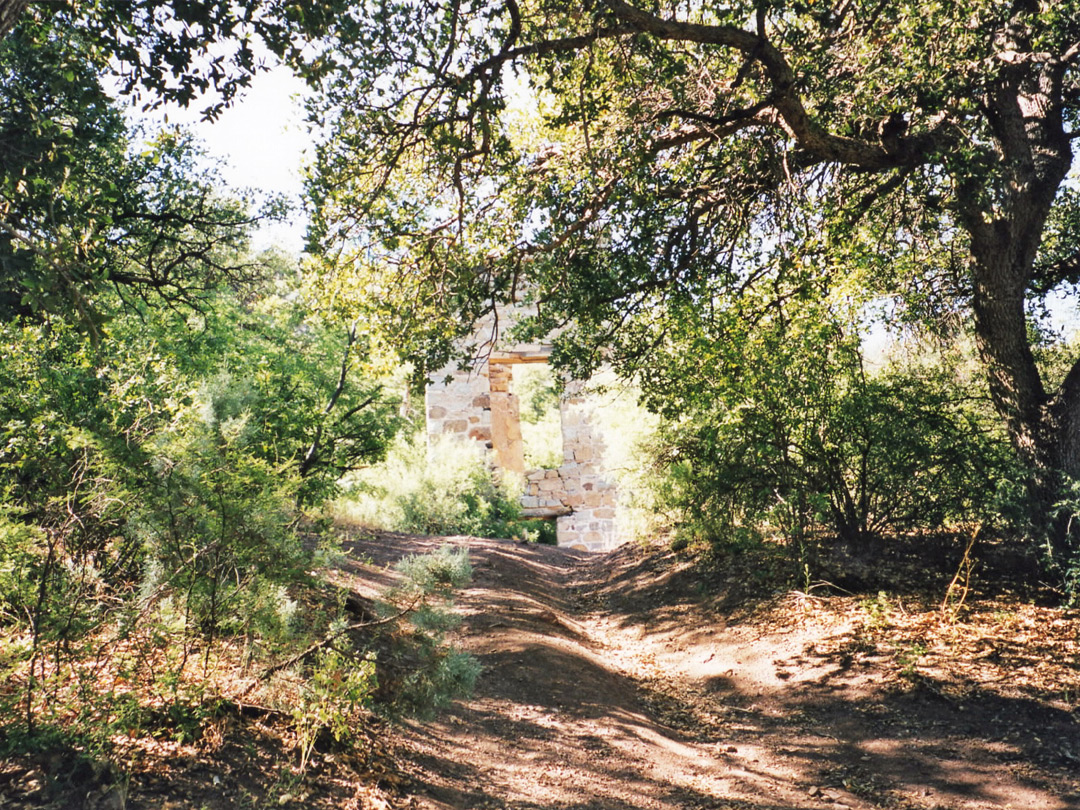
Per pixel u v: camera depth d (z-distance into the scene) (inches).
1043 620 315.3
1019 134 342.3
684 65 312.3
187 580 179.9
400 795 185.5
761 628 364.8
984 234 345.4
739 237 432.1
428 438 964.0
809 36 307.6
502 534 874.8
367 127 309.6
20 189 263.1
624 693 318.7
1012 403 361.1
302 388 513.0
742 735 278.8
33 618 166.9
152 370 261.4
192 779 158.2
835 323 378.3
